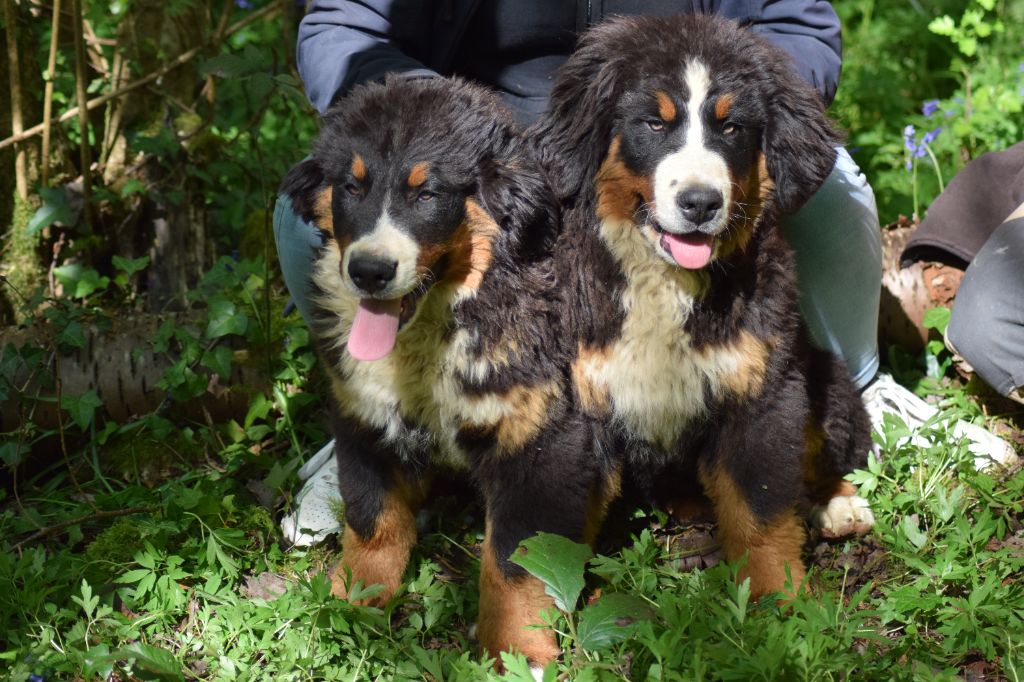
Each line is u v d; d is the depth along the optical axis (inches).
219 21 98.3
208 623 60.8
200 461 73.9
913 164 89.2
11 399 72.5
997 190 76.4
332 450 70.1
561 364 60.8
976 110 98.7
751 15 68.7
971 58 118.0
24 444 71.6
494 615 59.9
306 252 67.3
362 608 59.6
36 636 59.7
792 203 60.6
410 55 69.9
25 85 82.9
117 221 84.5
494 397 59.2
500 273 59.0
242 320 74.3
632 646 58.1
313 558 66.0
